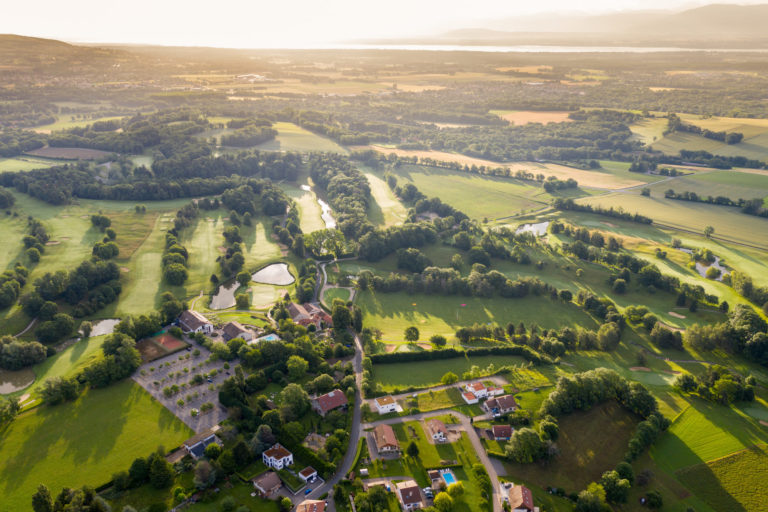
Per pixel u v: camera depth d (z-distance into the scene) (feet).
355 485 379.96
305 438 423.64
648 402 467.52
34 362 524.11
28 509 355.77
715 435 458.50
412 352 552.41
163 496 366.63
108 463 393.91
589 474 405.39
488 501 374.22
